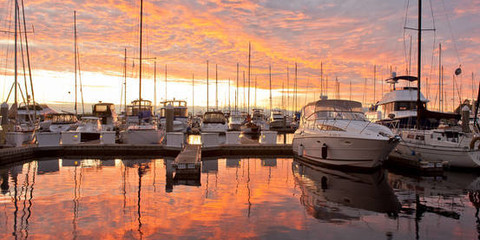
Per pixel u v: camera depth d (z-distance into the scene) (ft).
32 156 60.95
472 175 46.11
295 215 27.32
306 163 56.49
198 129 131.03
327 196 33.65
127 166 51.44
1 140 61.77
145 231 23.21
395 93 75.31
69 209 28.07
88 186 36.70
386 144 42.98
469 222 26.11
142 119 90.17
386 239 22.49
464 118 58.90
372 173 46.34
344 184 39.40
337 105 56.90
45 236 22.11
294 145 62.95
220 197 32.73
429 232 23.86
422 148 52.34
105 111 99.71
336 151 48.52
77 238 21.83
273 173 46.73
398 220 26.43
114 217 26.16
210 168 51.21
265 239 22.04
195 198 32.22
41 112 111.86
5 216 26.05
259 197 32.94
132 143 69.97
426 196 34.27
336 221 25.98
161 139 76.48
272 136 73.10
